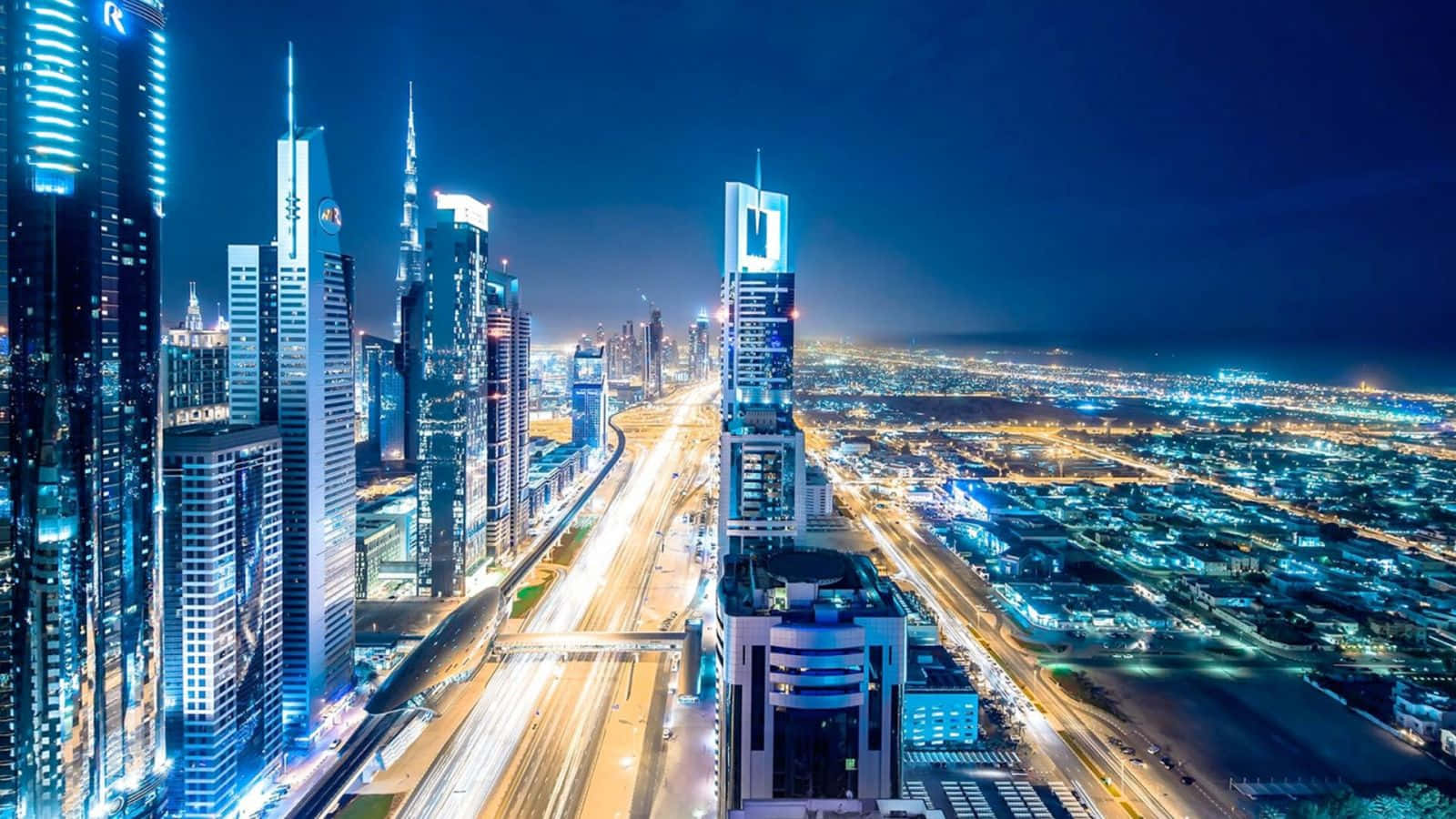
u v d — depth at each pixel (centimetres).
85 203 19588
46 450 18862
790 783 15538
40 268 18950
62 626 18975
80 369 19350
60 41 19288
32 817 18838
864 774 15588
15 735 18912
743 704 15588
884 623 15512
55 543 18925
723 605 16362
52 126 19050
